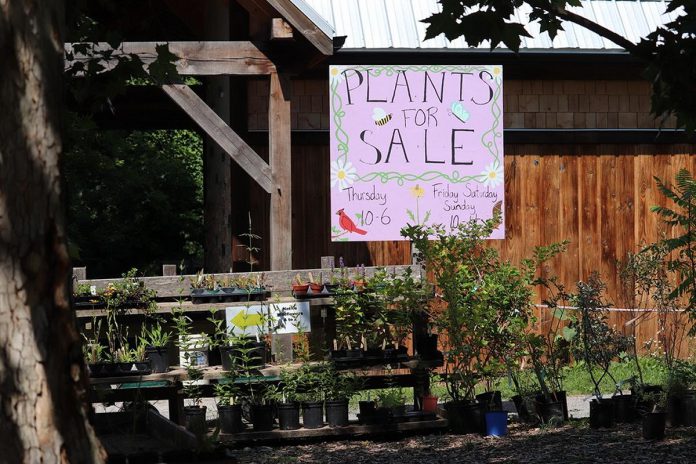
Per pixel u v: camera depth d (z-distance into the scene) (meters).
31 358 3.17
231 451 8.18
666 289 11.79
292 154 11.76
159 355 8.25
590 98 12.34
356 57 11.82
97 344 8.20
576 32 12.10
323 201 11.78
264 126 11.69
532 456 7.43
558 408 8.80
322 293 8.70
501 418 8.45
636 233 12.35
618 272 11.98
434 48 11.70
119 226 15.72
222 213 10.94
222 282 8.74
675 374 8.92
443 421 8.63
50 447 3.18
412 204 10.35
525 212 12.16
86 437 3.29
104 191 15.55
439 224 9.74
